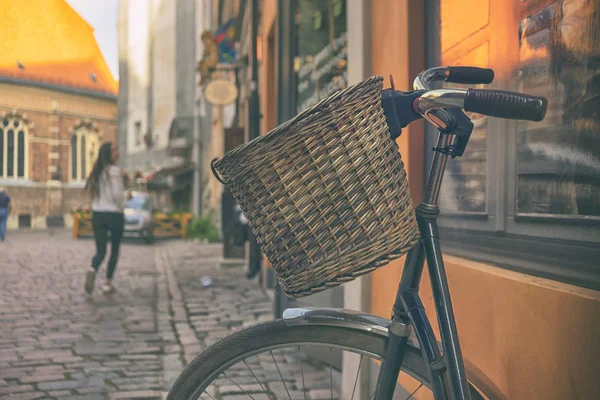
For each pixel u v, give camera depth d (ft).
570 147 5.63
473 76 4.96
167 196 114.21
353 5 12.52
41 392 12.28
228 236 36.94
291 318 5.52
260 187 4.39
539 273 6.03
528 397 5.80
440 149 4.75
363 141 4.22
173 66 113.29
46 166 144.25
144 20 127.03
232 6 63.31
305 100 19.47
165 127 116.47
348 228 4.24
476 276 7.02
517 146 6.66
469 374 5.15
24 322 19.53
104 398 11.98
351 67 12.69
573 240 5.49
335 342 5.41
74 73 148.97
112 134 155.43
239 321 19.97
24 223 140.15
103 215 25.20
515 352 6.06
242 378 9.81
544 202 6.03
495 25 7.38
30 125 142.00
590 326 4.84
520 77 6.73
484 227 7.41
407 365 5.15
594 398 4.79
